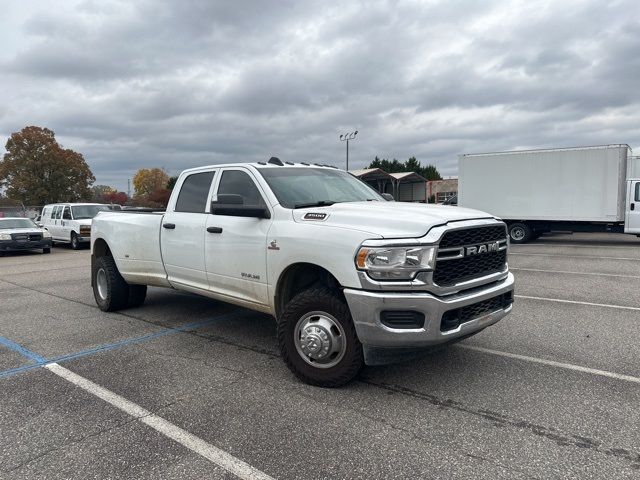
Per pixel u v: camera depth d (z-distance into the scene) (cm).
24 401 386
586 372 434
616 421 338
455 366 452
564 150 1680
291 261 418
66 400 387
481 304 401
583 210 1662
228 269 492
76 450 309
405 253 354
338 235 384
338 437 321
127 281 671
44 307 759
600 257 1315
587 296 781
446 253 371
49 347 533
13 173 5081
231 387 409
